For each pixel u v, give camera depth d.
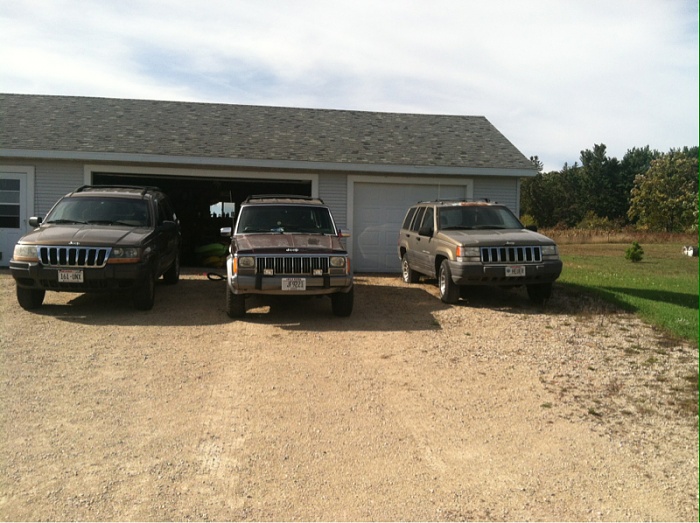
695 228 44.72
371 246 15.33
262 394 6.09
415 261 12.71
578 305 10.75
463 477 4.52
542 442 5.12
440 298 11.32
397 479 4.47
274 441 5.03
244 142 15.17
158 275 10.36
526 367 7.12
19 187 14.20
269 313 9.73
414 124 17.88
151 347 7.59
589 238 38.00
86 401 5.79
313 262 8.90
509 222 11.81
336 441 5.07
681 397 6.14
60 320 8.82
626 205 65.88
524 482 4.46
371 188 15.24
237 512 3.98
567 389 6.39
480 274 10.20
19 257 9.03
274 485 4.33
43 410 5.54
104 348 7.48
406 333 8.60
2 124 14.84
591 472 4.61
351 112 18.55
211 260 16.45
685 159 53.78
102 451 4.77
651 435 5.26
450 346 7.97
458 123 18.27
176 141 14.78
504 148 16.20
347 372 6.84
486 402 6.01
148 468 4.52
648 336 8.54
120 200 10.70
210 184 19.73
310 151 14.95
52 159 14.11
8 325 8.41
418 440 5.13
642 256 25.20
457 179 15.30
